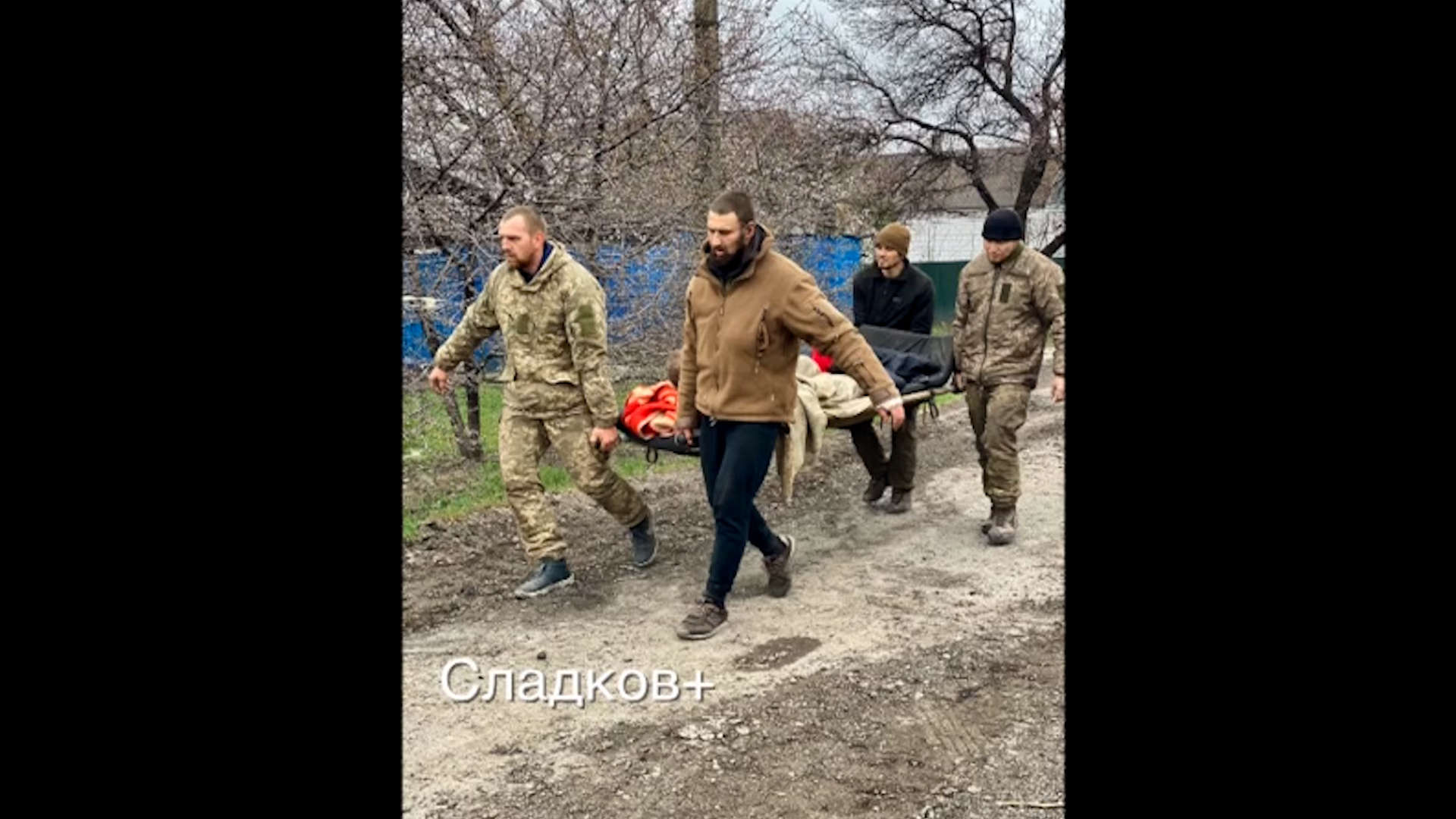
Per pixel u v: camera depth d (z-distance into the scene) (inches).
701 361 198.8
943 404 485.7
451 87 305.1
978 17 775.1
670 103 370.3
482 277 314.3
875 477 287.6
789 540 220.4
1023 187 827.4
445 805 139.5
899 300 280.2
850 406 240.4
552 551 221.1
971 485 316.2
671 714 165.6
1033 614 208.5
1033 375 251.0
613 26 343.3
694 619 197.6
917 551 251.1
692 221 373.1
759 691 174.2
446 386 222.2
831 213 547.2
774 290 191.2
